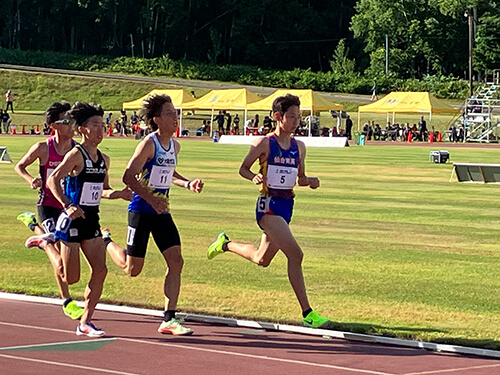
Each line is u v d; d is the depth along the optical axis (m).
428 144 55.56
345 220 16.09
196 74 98.50
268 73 98.94
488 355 6.66
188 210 17.31
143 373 5.94
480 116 61.00
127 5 111.00
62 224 7.30
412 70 100.75
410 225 15.43
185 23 112.25
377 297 9.00
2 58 99.69
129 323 7.71
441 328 7.58
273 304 8.53
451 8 99.56
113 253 7.92
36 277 9.93
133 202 7.54
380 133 62.84
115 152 38.78
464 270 10.76
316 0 116.81
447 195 21.58
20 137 54.19
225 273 10.32
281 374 5.98
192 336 7.21
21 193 20.41
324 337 7.30
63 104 8.53
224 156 37.50
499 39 94.75
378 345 7.03
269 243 7.71
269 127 56.88
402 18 99.81
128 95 84.62
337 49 103.50
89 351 6.59
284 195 7.51
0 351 6.50
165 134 7.45
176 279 7.38
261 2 112.00
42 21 111.50
